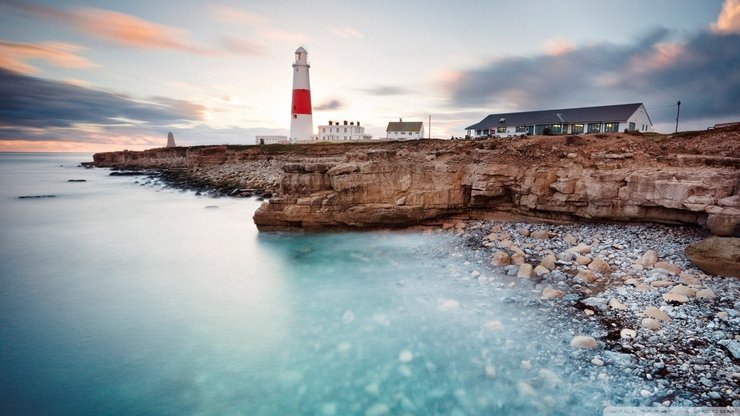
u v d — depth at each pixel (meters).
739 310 10.63
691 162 19.73
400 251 19.27
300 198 23.41
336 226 23.22
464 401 8.48
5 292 15.80
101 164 110.06
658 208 18.23
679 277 12.96
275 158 63.00
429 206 22.89
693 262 13.67
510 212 22.81
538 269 14.76
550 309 11.79
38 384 9.73
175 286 16.33
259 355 10.78
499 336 10.59
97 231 27.17
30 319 13.32
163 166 83.69
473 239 20.19
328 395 9.05
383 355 10.37
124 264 19.48
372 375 9.62
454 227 22.75
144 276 17.66
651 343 9.54
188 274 17.80
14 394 9.34
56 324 12.94
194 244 23.08
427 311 12.47
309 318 12.69
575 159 22.09
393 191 22.86
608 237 18.12
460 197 23.19
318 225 23.27
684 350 9.16
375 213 22.56
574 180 20.34
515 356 9.70
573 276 14.13
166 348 11.31
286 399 8.96
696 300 11.26
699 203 16.38
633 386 8.20
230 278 17.11
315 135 91.31
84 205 39.16
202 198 42.12
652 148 23.53
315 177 23.58
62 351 11.24
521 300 12.55
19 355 11.04
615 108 51.41
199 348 11.27
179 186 52.53
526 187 21.48
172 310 13.93
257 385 9.50
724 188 16.14
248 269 18.12
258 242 22.34
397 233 22.69
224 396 9.14
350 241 21.67
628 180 18.84
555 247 17.62
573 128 53.22
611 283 13.31
